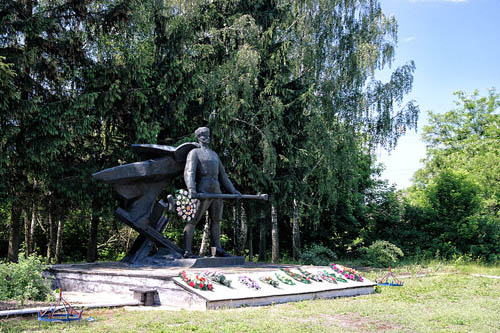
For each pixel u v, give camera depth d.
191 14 17.73
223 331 6.01
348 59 21.17
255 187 18.42
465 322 7.24
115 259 23.81
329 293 9.95
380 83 22.30
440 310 8.45
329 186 20.34
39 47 14.12
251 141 18.92
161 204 11.61
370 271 18.14
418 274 17.28
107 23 15.62
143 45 16.11
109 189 15.28
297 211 21.97
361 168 27.05
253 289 8.73
